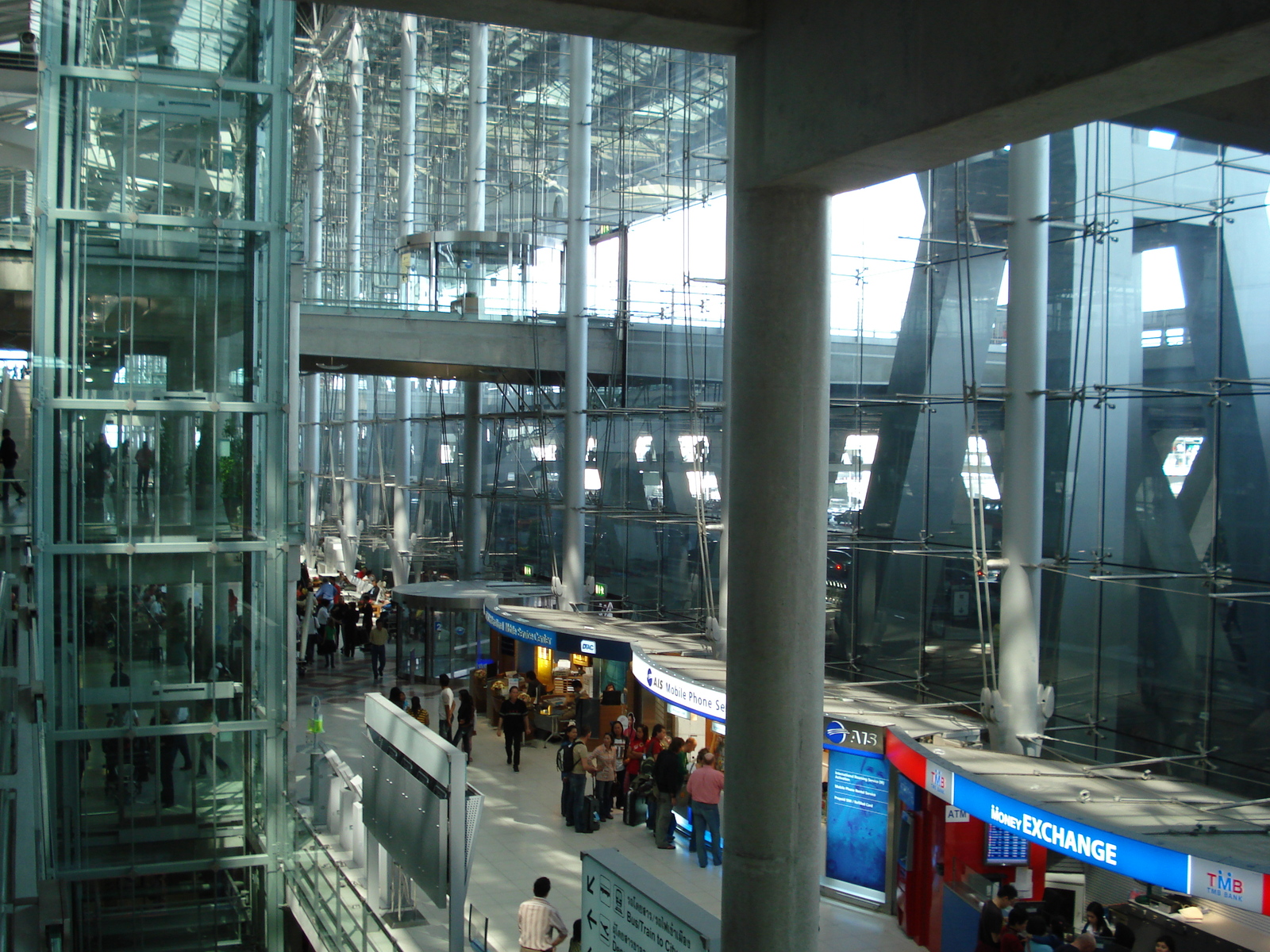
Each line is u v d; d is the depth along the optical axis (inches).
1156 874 315.3
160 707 402.3
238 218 406.6
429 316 914.1
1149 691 444.8
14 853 241.9
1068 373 492.7
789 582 264.5
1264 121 299.0
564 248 1097.4
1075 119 198.4
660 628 765.9
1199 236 424.5
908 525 584.1
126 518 398.6
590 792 581.3
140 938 400.2
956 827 411.8
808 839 268.7
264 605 411.2
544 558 1028.5
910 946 426.3
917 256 584.1
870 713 495.8
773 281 261.9
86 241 394.9
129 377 398.9
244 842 409.4
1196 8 157.5
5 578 401.7
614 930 282.2
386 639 925.2
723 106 776.3
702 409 720.3
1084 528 479.5
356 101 1513.3
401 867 378.9
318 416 1847.9
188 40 403.5
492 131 1218.0
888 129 215.9
